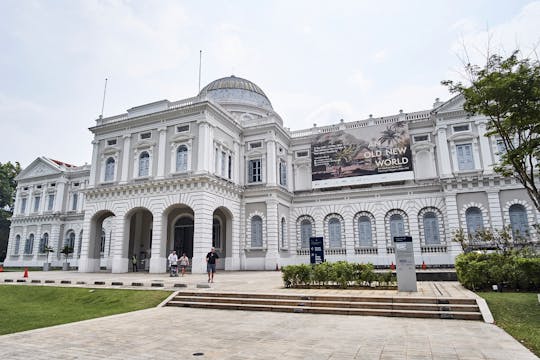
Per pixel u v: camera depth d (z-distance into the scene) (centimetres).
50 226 4806
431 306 1180
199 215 2706
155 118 3081
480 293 1417
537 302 1209
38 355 763
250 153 3391
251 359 722
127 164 3131
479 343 823
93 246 3156
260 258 3128
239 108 3953
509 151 1306
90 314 1328
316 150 3509
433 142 3212
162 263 2803
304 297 1348
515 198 2762
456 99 3062
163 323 1098
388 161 3225
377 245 3166
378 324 1051
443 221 3003
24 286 1945
